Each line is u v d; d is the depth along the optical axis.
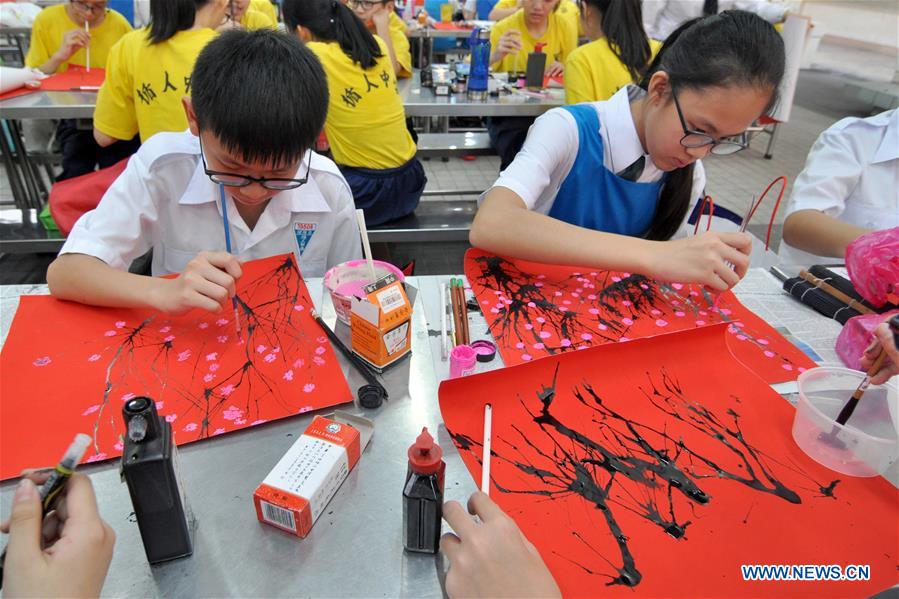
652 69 1.18
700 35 0.99
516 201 1.14
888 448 0.65
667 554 0.57
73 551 0.43
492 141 2.82
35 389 0.73
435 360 0.85
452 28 4.11
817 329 1.00
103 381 0.75
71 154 2.45
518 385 0.77
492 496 0.62
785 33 3.63
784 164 4.20
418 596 0.52
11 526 0.43
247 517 0.59
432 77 2.82
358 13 2.84
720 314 1.01
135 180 1.11
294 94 0.89
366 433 0.69
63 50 2.56
